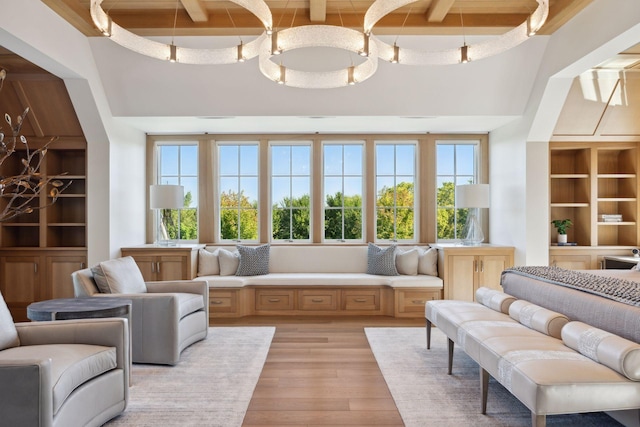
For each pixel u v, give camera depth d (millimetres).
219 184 5750
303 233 5742
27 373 1752
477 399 2668
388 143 5734
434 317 3379
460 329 2775
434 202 5676
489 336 2479
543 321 2516
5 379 1748
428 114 4645
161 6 3652
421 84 4398
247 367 3262
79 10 3572
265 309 5008
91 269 3455
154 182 5695
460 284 4969
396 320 4766
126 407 2477
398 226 5750
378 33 3910
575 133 4859
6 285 4816
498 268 4977
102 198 4629
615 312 2270
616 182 5301
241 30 3826
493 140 5535
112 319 2479
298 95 4508
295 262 5438
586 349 2102
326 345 3830
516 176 4898
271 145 5727
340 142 5699
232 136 5672
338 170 5738
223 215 5750
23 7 3096
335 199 5738
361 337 4086
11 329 2295
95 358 2242
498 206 5398
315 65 4207
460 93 4480
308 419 2414
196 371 3180
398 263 5227
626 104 4594
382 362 3369
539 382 1853
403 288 4895
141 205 5523
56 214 5098
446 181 5762
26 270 4809
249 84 4410
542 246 4719
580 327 2246
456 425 2328
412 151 5742
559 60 3898
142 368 3246
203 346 3805
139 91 4469
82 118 4441
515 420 2381
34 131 4691
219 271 5223
